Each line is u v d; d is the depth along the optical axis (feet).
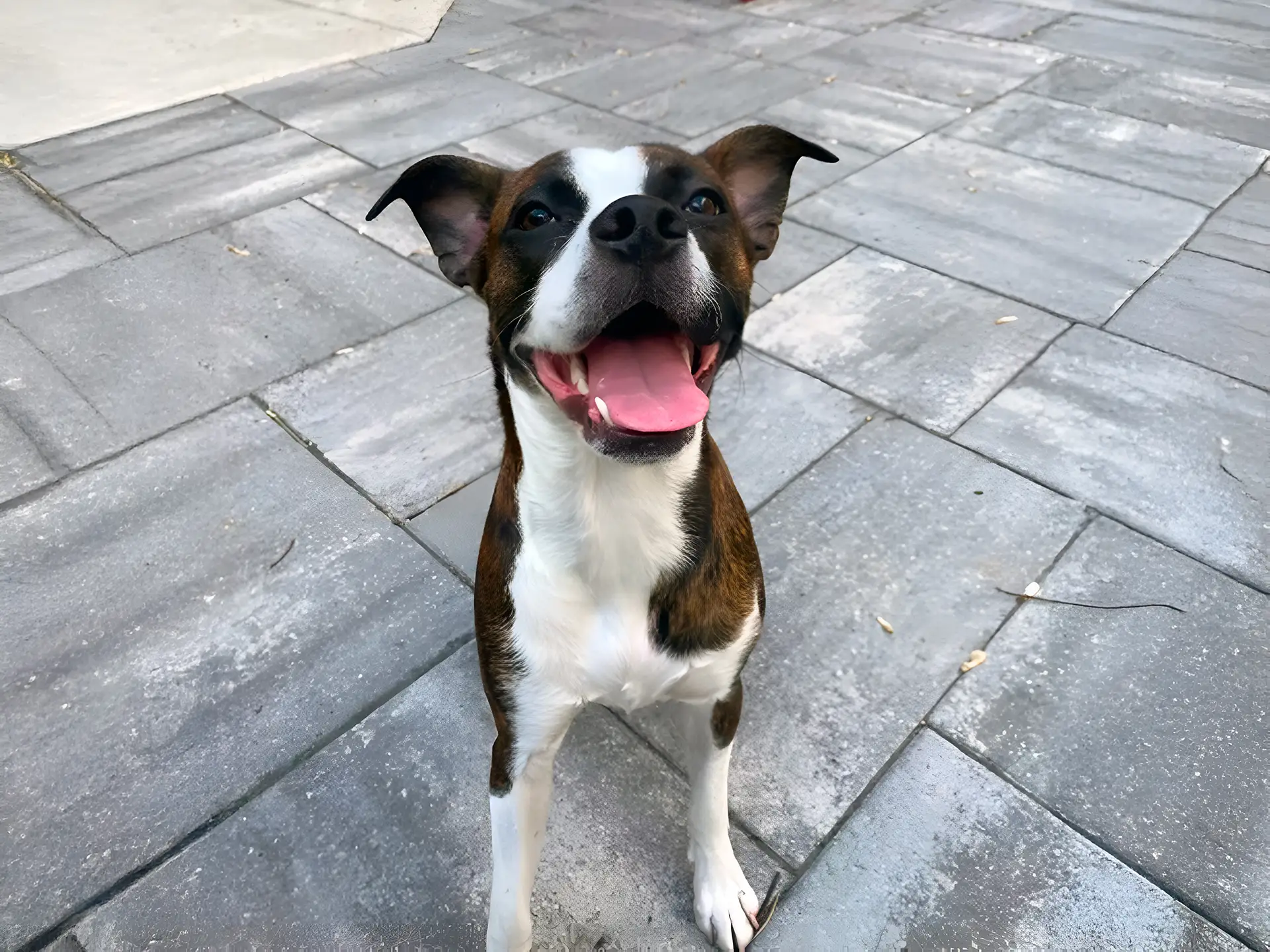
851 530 3.19
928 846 2.33
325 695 2.71
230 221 4.96
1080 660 2.75
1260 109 6.00
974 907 2.21
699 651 2.00
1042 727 2.58
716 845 2.19
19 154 5.68
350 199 5.16
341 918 2.22
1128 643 2.79
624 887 2.27
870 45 7.27
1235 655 2.73
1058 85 6.46
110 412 3.70
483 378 3.89
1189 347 3.95
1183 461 3.40
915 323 4.18
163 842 2.36
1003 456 3.46
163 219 4.97
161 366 3.94
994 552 3.10
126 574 3.06
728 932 2.12
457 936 2.19
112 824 2.40
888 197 5.15
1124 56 6.95
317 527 3.23
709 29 7.67
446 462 3.49
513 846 2.01
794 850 2.33
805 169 5.45
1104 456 3.44
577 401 1.71
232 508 3.30
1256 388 3.72
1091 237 4.73
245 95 6.53
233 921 2.21
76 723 2.63
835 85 6.56
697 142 5.70
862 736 2.58
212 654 2.82
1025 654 2.77
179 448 3.54
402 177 2.07
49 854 2.33
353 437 3.61
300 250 4.71
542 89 6.51
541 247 1.82
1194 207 4.96
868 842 2.34
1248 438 3.49
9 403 3.73
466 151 5.59
